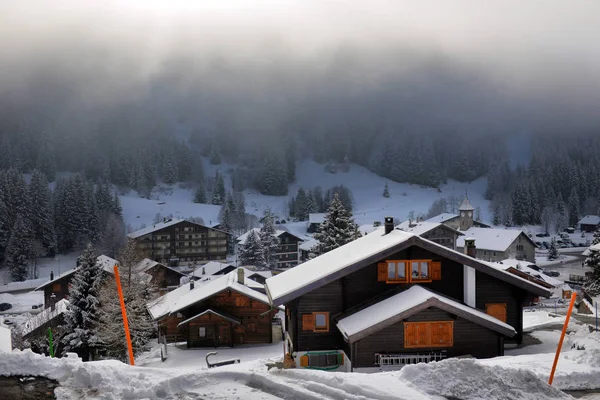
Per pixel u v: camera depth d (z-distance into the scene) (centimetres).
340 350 2533
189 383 1216
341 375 1252
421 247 2586
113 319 4062
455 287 2633
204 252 13062
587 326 2552
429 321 2352
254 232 10844
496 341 2384
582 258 12344
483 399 1140
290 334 2906
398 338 2347
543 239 15900
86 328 4166
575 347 1969
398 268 2611
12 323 6931
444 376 1211
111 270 7069
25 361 1314
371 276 2603
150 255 12688
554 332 2877
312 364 2494
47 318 5331
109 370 1270
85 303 4231
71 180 15125
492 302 2664
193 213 19475
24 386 1213
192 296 4606
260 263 10681
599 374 1412
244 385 1223
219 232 13150
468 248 3017
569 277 9769
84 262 4306
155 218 18238
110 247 12619
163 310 4734
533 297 2662
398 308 2333
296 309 2577
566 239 15388
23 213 12400
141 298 4538
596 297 5378
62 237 13162
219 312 4391
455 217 13750
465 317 2345
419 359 2322
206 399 1130
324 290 2578
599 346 1852
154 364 3816
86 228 13288
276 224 18450
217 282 4762
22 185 12700
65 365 1309
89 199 14200
